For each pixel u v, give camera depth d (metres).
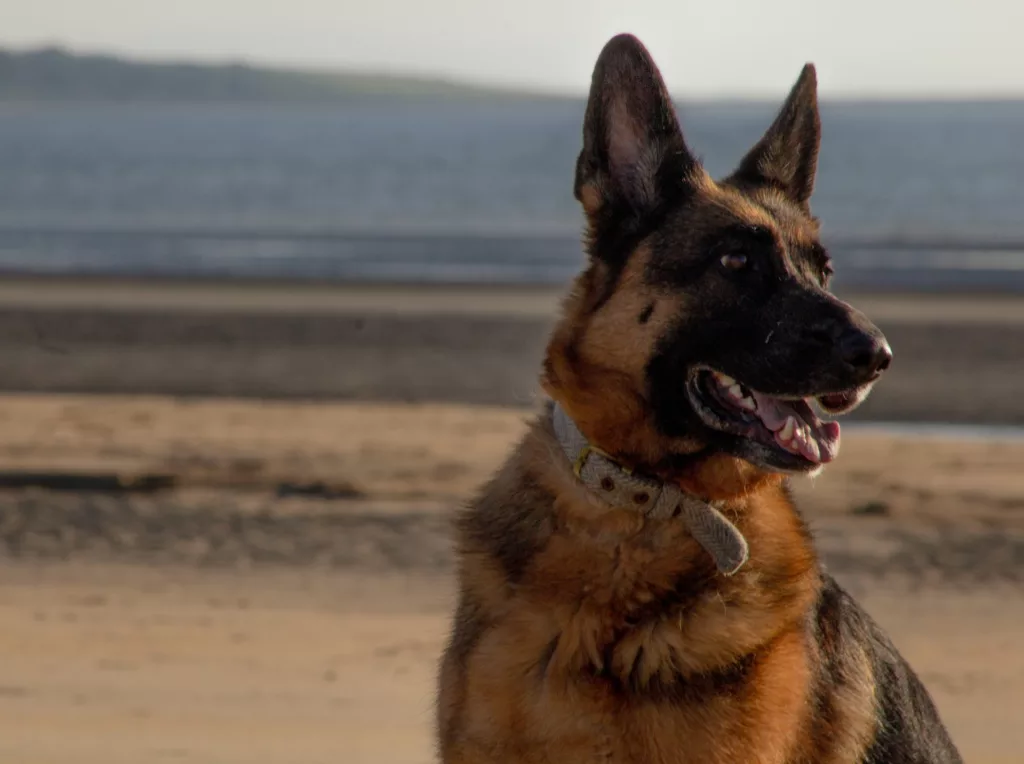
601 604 4.93
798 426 5.10
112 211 68.56
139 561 10.67
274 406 17.02
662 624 4.86
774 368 5.04
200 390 19.12
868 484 13.20
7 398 17.52
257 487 12.91
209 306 26.58
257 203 75.38
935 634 9.22
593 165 5.37
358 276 32.41
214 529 11.51
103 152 135.75
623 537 5.00
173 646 8.66
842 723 5.14
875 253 38.34
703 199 5.33
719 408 5.18
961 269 33.38
